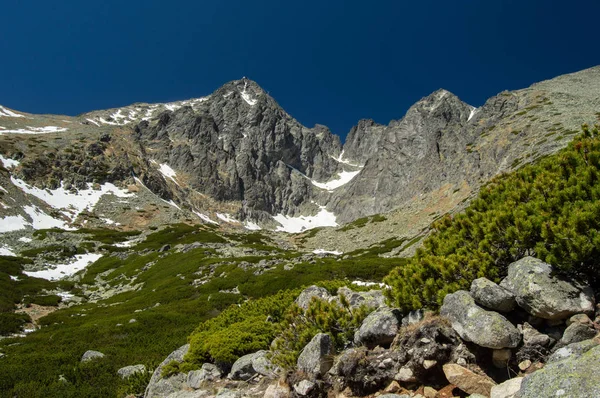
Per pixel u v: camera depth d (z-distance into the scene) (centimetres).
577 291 667
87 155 12731
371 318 912
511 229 817
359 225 10750
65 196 10738
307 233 11831
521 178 1095
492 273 803
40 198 9969
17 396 1691
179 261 5878
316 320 1010
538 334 665
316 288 1470
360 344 922
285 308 1452
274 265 4900
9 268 5619
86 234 8356
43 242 7506
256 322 1373
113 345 2509
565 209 788
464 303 746
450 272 856
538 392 526
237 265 5003
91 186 11712
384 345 870
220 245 6956
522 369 652
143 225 10169
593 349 529
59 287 5278
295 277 4103
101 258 6969
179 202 14750
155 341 2544
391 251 6812
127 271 6016
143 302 4131
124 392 1549
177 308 3550
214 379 1198
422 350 739
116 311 3897
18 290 4706
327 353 914
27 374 1962
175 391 1250
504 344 661
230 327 1395
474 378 670
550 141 7925
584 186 823
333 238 10056
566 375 509
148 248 7388
